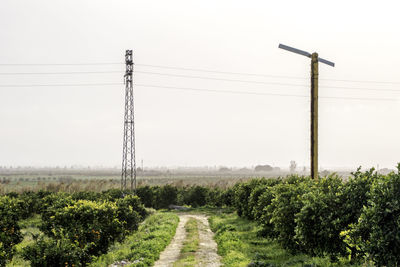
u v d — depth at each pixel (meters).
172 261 15.42
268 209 17.16
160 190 54.00
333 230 12.25
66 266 13.40
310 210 13.00
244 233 21.92
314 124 19.58
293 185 16.88
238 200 31.47
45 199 34.66
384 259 9.77
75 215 17.89
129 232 23.33
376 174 12.30
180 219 35.16
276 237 18.17
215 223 29.17
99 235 17.30
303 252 14.94
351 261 12.16
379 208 10.05
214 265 14.37
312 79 19.97
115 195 41.16
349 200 12.30
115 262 15.88
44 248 13.88
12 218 19.95
